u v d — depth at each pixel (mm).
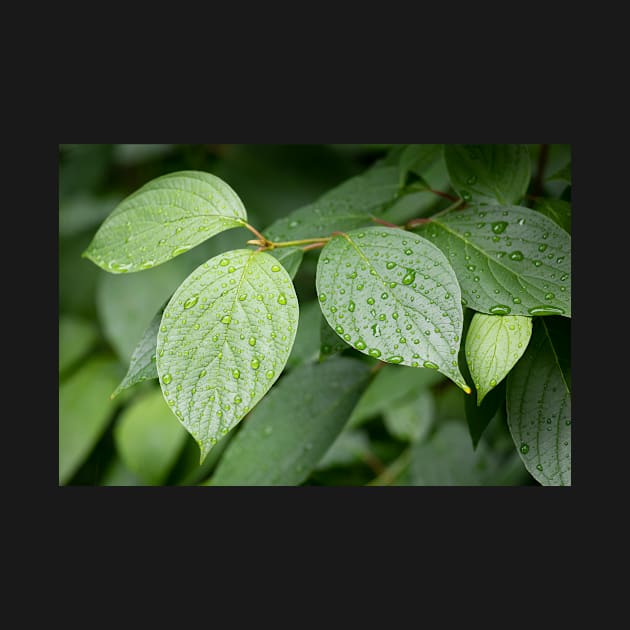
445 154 826
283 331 744
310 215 843
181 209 781
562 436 790
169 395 735
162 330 743
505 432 969
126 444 964
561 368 796
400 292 750
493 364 766
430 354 739
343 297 753
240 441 877
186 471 976
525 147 823
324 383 882
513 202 817
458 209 819
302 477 870
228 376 737
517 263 780
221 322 745
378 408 978
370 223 832
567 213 817
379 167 911
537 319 806
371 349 742
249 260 760
